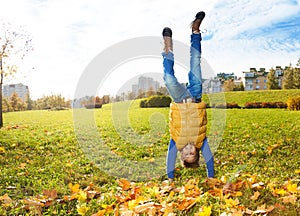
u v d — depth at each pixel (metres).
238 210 3.96
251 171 6.12
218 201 4.29
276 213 3.89
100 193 5.04
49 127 13.33
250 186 4.72
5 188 5.38
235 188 4.70
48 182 5.59
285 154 7.64
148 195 4.69
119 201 4.56
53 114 18.98
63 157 7.64
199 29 4.82
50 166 6.73
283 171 6.07
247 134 10.34
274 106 19.66
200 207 4.13
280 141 8.94
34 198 4.63
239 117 14.94
